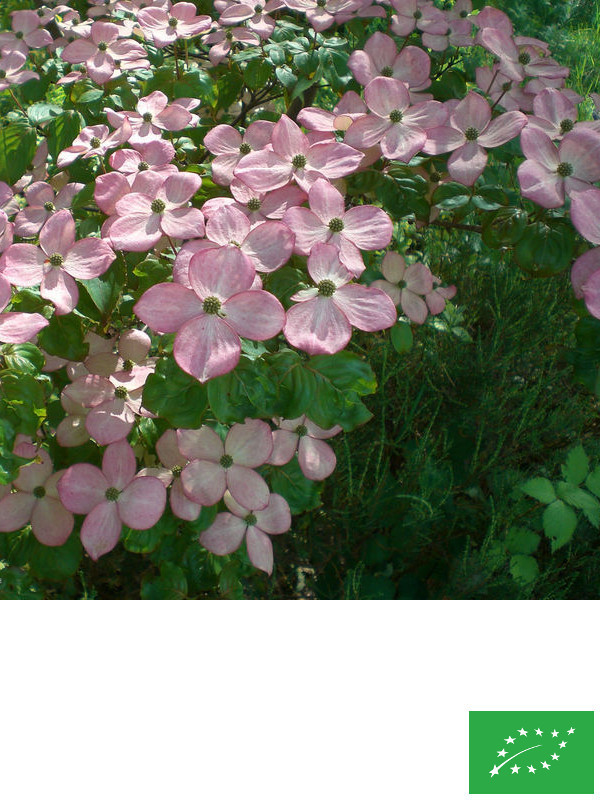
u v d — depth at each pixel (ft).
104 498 1.91
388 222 1.88
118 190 1.97
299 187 1.98
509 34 2.60
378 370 2.77
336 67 2.51
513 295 3.03
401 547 2.59
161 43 2.54
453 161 2.15
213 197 2.22
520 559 2.46
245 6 2.61
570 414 2.79
